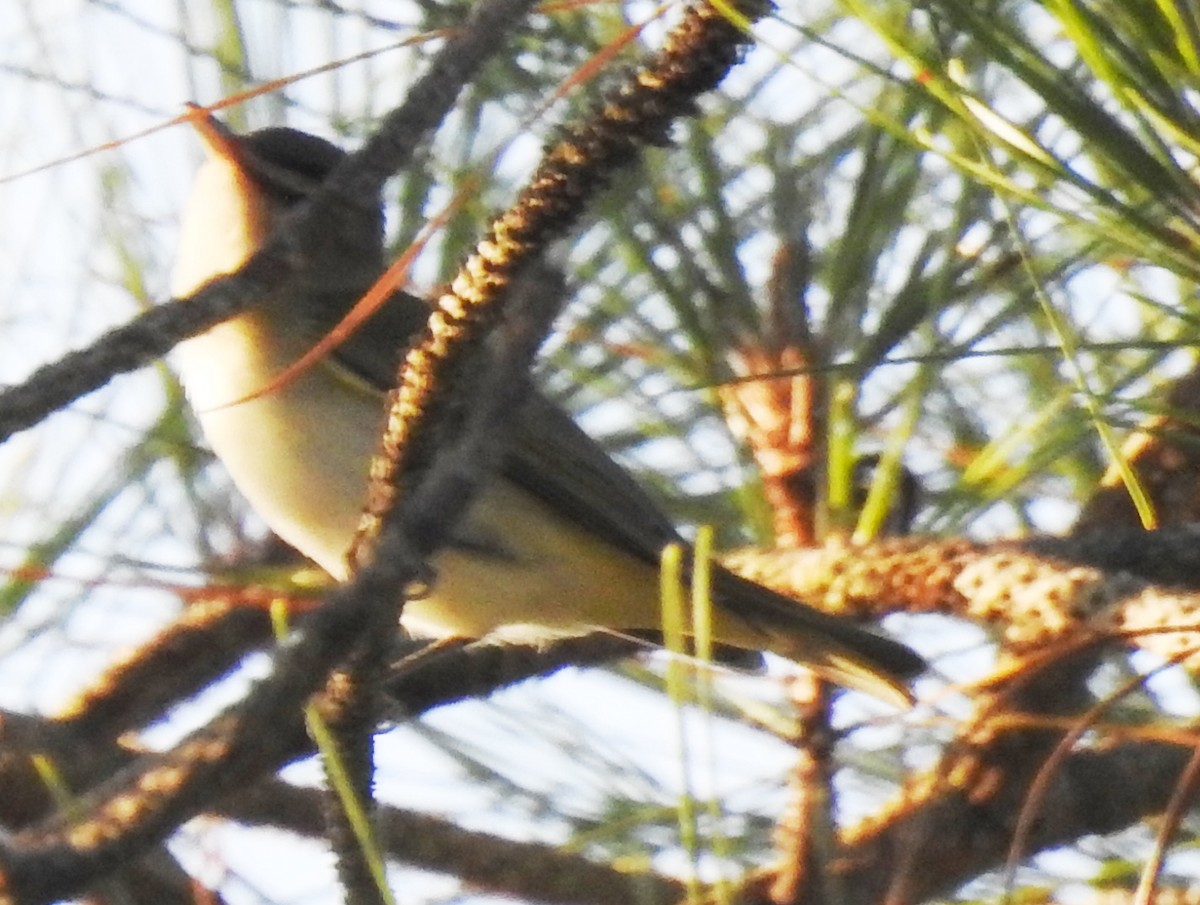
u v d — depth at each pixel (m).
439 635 6.16
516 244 3.28
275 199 5.45
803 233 4.46
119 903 4.37
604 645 5.89
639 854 4.55
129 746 5.05
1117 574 4.17
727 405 4.70
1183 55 2.93
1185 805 3.22
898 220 4.33
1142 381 4.53
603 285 4.71
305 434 5.64
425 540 3.47
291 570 5.30
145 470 5.06
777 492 4.70
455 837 4.63
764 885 4.29
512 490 5.61
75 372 3.30
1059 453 4.39
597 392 4.93
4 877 3.27
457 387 3.50
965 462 4.80
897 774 4.79
